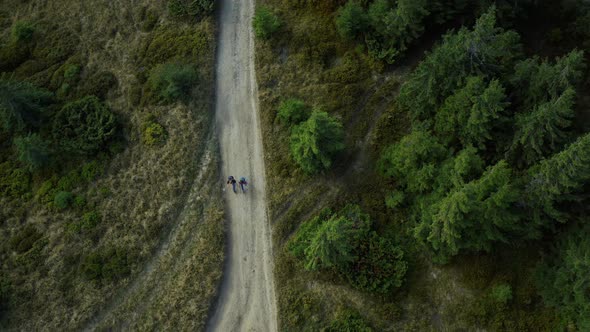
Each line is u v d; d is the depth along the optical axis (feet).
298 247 118.83
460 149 116.88
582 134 113.60
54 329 121.60
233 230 127.03
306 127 118.62
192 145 136.56
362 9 135.85
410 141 112.47
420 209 116.26
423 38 139.85
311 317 114.42
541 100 105.19
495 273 112.27
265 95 140.36
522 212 104.17
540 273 107.86
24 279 127.24
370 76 138.62
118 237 129.29
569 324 101.50
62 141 140.77
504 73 112.16
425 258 117.80
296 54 143.74
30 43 160.97
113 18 159.22
